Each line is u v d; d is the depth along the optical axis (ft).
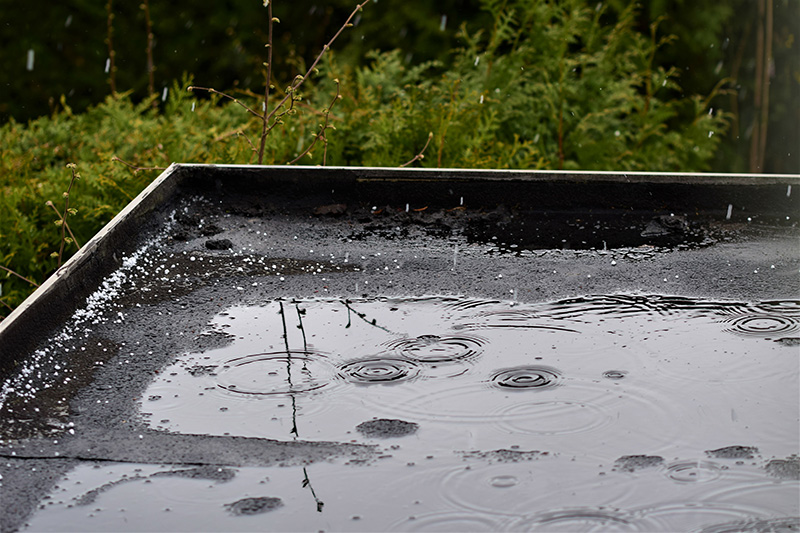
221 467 6.49
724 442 6.66
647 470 6.28
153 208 12.59
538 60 24.58
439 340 8.98
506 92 22.65
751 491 5.97
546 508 5.83
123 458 6.66
